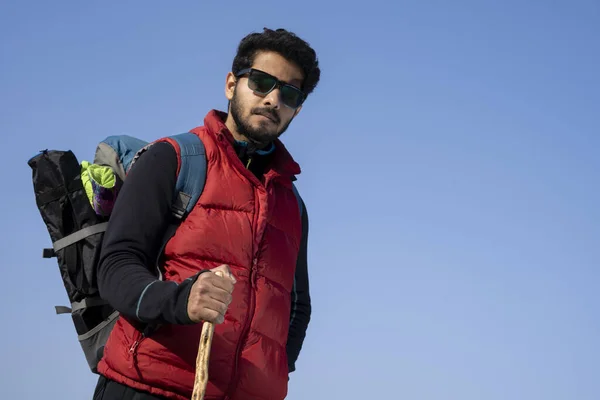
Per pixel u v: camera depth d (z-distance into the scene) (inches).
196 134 142.5
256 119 145.0
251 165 147.7
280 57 146.4
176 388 130.6
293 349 159.5
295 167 150.4
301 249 157.9
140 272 128.8
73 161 160.7
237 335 133.7
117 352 132.8
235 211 138.9
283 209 147.7
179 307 121.5
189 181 136.5
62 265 153.9
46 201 157.2
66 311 157.0
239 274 136.2
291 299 159.3
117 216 133.6
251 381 134.7
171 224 135.9
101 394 134.0
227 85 152.9
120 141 161.8
